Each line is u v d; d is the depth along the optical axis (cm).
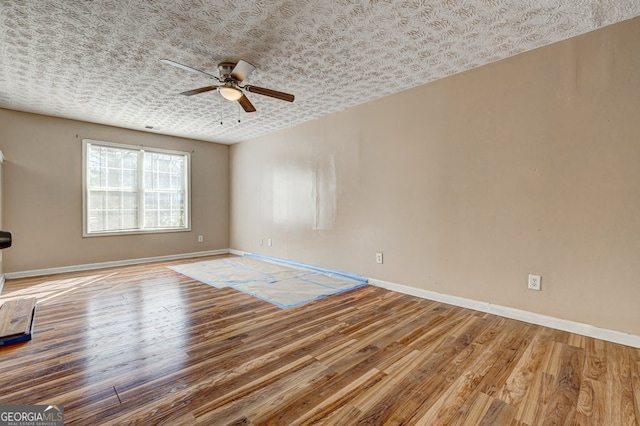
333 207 430
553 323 249
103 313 280
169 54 266
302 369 187
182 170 579
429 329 247
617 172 221
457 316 276
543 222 254
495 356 203
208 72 300
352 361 197
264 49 257
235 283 388
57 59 273
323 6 202
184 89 341
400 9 205
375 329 247
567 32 232
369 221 385
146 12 207
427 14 210
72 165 455
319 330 246
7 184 405
